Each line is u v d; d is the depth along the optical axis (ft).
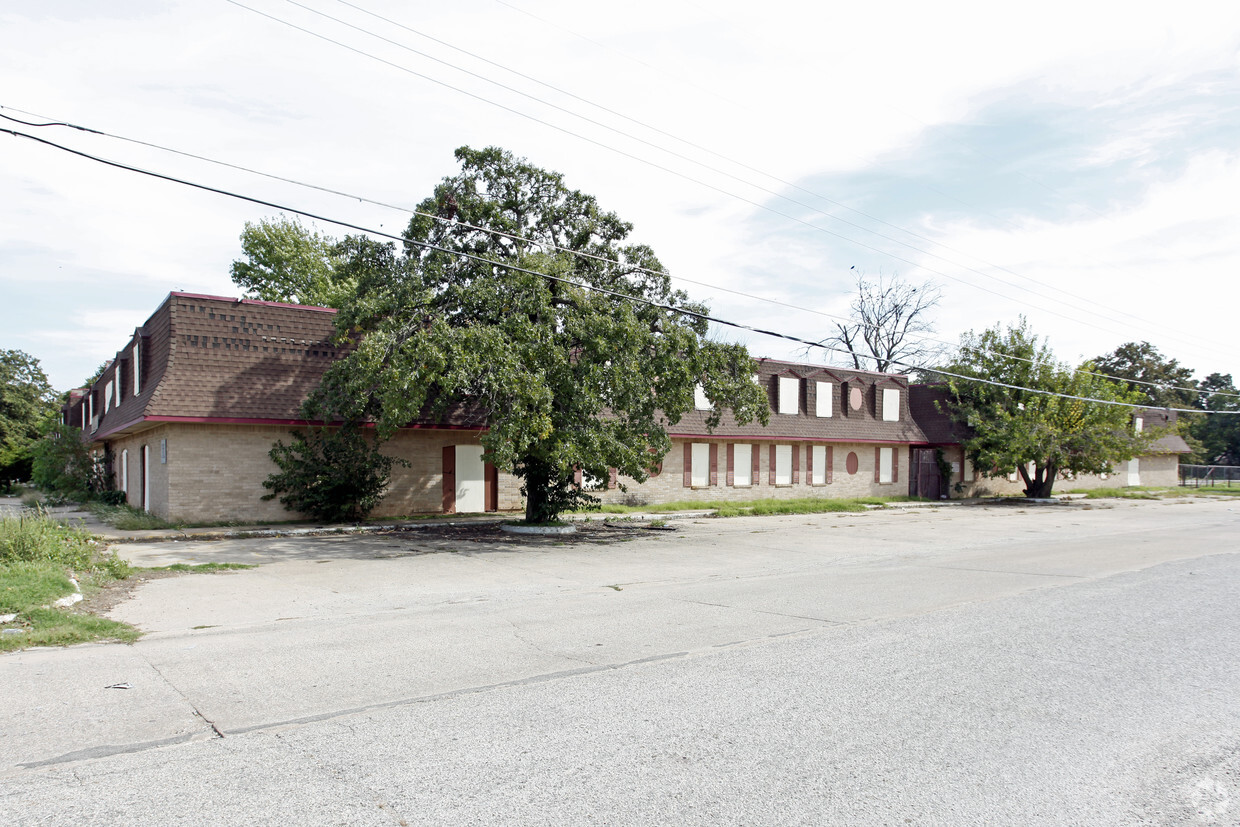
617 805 13.87
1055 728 18.34
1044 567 48.39
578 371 57.88
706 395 66.33
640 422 63.21
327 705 19.70
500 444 53.16
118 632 28.35
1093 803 14.24
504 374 52.95
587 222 66.18
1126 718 19.13
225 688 21.26
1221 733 18.17
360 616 32.50
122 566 41.75
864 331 186.39
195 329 66.85
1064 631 29.01
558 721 18.51
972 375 129.18
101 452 112.37
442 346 52.54
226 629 29.66
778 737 17.52
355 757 16.12
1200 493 161.68
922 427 136.46
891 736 17.66
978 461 130.52
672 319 66.69
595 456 57.98
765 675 22.68
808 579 43.55
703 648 26.13
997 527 80.18
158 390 63.57
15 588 31.63
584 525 75.87
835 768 15.74
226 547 55.21
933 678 22.48
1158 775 15.61
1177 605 34.76
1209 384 261.03
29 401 167.32
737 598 36.81
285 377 69.56
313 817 13.28
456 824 13.06
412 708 19.45
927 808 13.92
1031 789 14.83
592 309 60.18
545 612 33.27
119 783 14.70
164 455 67.00
